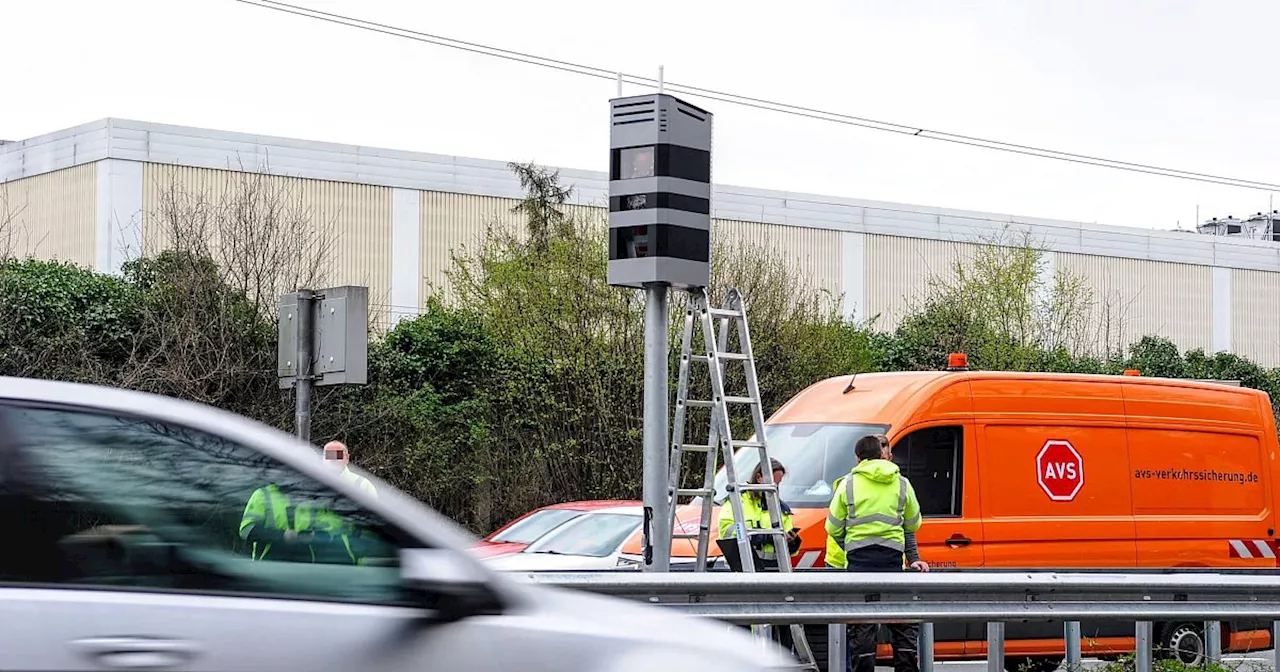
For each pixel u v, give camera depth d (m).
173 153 70.06
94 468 8.03
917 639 19.17
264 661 7.90
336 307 21.95
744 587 15.38
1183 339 101.00
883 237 90.44
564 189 70.12
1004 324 67.62
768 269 51.34
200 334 43.25
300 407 22.39
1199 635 23.59
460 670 8.28
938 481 22.64
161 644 7.73
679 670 8.87
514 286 48.28
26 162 73.94
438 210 78.38
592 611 9.00
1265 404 26.16
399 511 8.54
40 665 7.52
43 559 7.76
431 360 49.03
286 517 8.29
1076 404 24.00
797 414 24.05
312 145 74.44
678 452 19.52
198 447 8.31
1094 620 17.27
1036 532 23.08
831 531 20.52
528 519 30.75
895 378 23.59
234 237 44.88
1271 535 25.55
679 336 47.22
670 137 19.22
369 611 8.20
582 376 47.12
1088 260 96.94
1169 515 24.44
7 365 42.00
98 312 44.44
